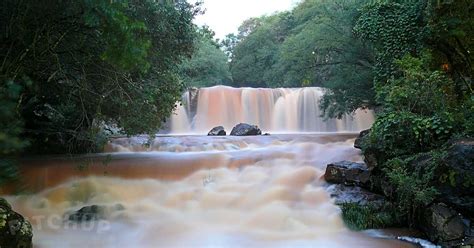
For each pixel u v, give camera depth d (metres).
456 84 11.25
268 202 8.88
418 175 7.29
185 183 10.03
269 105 29.45
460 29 11.27
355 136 19.38
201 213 8.52
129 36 6.66
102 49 8.24
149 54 10.82
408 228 7.49
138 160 11.92
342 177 9.35
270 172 10.63
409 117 8.22
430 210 6.85
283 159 11.74
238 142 16.69
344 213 8.04
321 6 22.23
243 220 8.17
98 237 7.12
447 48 12.02
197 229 7.68
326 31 19.78
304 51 21.16
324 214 8.22
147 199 9.16
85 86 9.16
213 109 28.39
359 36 15.38
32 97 10.13
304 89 29.06
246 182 10.05
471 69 11.62
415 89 8.80
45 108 11.66
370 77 18.05
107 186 9.52
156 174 10.53
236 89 29.22
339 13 19.55
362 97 18.66
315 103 28.58
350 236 7.26
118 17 6.49
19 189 8.11
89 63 8.93
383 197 8.37
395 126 8.34
